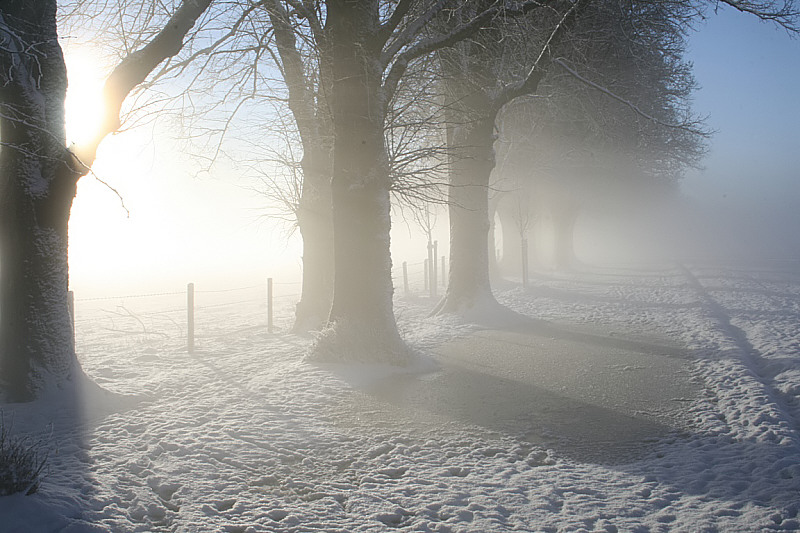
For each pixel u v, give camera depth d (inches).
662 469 245.8
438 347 528.4
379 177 451.8
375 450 268.4
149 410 329.7
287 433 289.1
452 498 216.1
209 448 264.2
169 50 359.9
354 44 438.0
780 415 311.3
